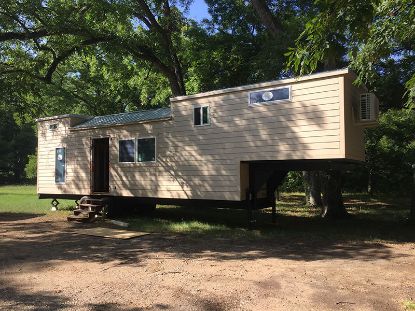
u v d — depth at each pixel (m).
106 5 16.88
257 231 11.48
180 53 22.27
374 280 6.48
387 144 24.66
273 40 16.58
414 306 5.18
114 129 14.30
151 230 11.71
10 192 30.22
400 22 5.67
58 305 5.43
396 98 16.00
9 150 51.94
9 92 17.56
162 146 12.99
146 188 13.35
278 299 5.58
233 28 21.70
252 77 20.42
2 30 15.80
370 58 6.02
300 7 18.73
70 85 27.42
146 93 26.03
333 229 11.95
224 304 5.40
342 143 9.51
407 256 8.34
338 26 4.27
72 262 7.91
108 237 10.62
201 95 12.09
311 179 19.31
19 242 10.06
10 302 5.55
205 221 13.62
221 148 11.66
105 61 22.80
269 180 13.02
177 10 21.47
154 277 6.77
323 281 6.42
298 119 10.21
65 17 16.05
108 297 5.75
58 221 13.84
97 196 14.69
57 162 16.03
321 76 9.84
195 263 7.77
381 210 17.44
